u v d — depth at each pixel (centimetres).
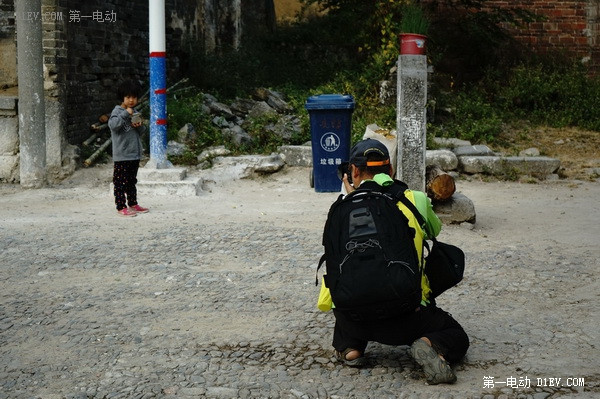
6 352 529
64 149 1212
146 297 642
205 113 1397
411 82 892
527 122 1496
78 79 1261
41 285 677
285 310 606
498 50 1661
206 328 570
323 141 1110
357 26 1580
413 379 474
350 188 495
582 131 1466
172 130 1319
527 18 1566
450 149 1276
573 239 832
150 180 1117
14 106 1191
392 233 441
